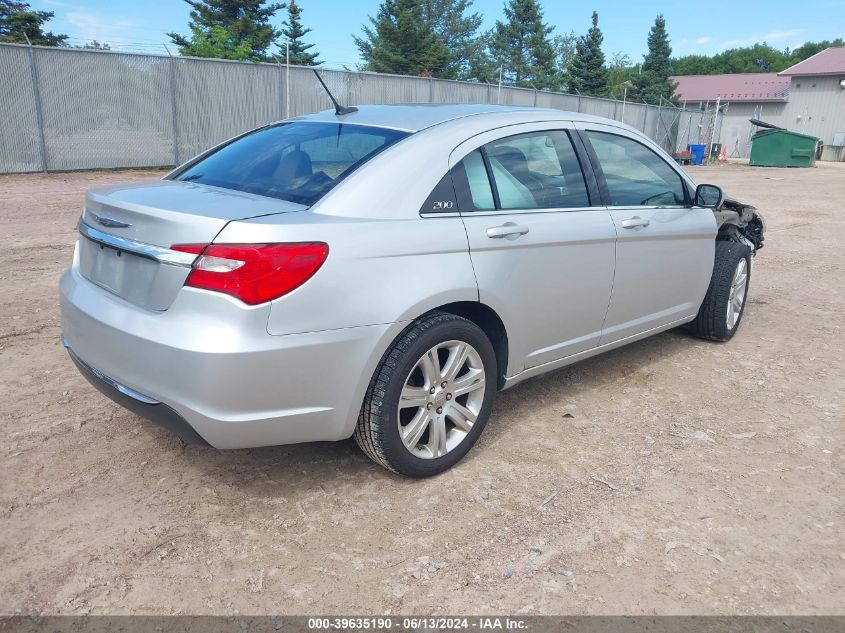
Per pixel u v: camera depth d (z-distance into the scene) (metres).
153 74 16.67
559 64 69.75
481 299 3.21
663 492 3.18
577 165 3.87
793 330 5.79
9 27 37.06
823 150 44.88
